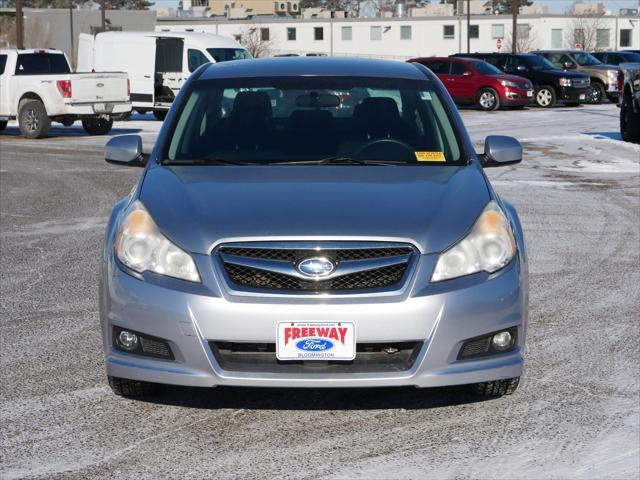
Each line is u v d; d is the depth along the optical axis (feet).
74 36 248.52
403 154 17.31
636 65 64.59
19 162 54.29
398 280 13.92
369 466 13.26
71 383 16.78
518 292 14.44
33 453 13.74
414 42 256.73
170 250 14.16
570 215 35.06
